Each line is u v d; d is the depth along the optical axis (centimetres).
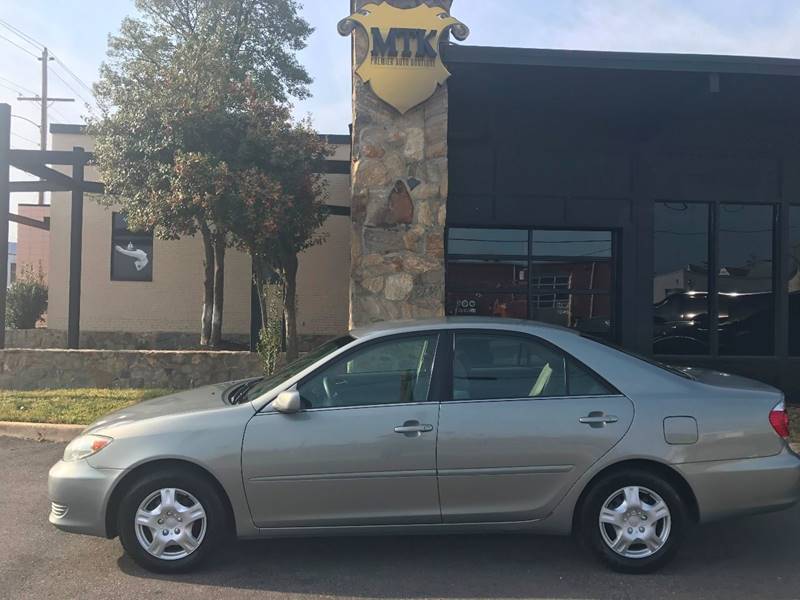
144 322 1731
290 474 416
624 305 1011
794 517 548
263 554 462
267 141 937
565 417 425
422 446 419
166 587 409
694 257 1032
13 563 444
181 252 1741
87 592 401
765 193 1020
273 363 938
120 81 1173
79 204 1240
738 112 979
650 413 427
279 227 905
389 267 883
